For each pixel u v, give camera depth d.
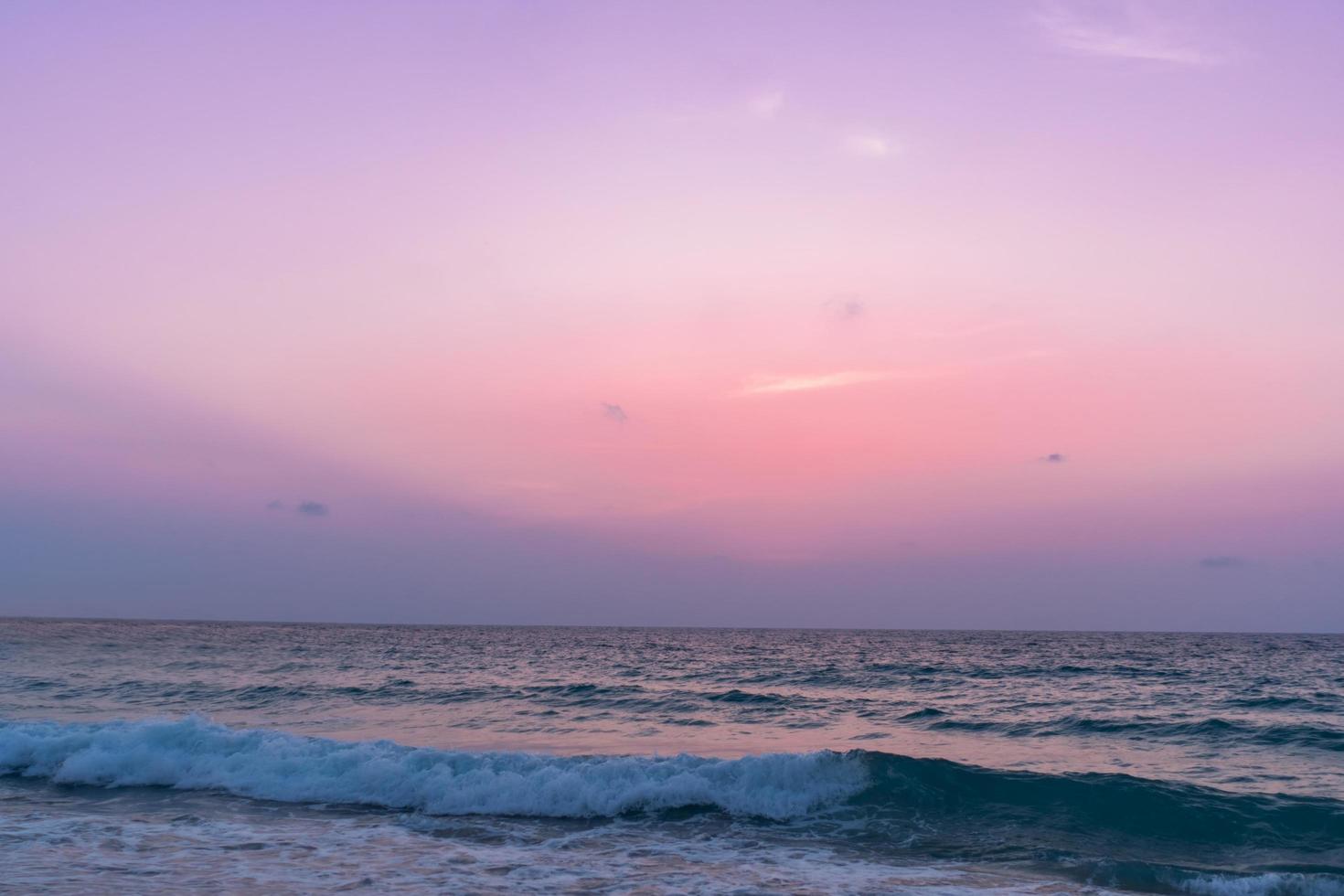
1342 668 58.09
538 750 19.97
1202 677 47.81
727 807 14.34
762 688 38.06
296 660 54.12
